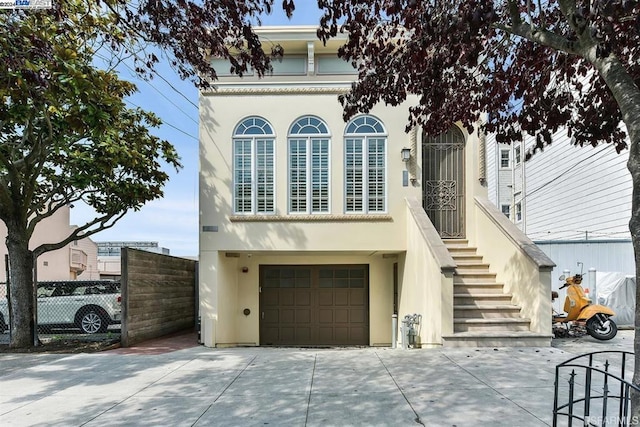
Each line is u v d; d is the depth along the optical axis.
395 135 10.07
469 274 9.20
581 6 4.14
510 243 8.62
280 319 11.77
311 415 4.44
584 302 8.41
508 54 6.06
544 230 16.33
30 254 8.67
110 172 8.35
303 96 10.11
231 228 9.88
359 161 10.09
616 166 12.38
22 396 5.20
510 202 19.39
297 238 9.91
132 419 4.39
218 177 9.96
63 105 7.20
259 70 5.82
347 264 11.89
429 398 4.90
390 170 10.03
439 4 4.80
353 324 11.80
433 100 6.23
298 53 10.09
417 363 6.48
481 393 5.04
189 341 9.59
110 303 10.87
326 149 10.09
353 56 6.09
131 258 8.83
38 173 8.33
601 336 8.18
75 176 8.37
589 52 3.94
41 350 8.11
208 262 9.77
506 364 6.36
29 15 5.39
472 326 7.95
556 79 6.30
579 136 6.14
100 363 6.91
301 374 6.03
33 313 8.63
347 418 4.34
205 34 5.57
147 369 6.48
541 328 7.68
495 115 6.60
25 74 4.95
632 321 10.07
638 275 3.25
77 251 22.28
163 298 10.34
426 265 8.41
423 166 10.66
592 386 5.20
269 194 10.03
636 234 3.25
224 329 10.32
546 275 7.71
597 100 5.91
